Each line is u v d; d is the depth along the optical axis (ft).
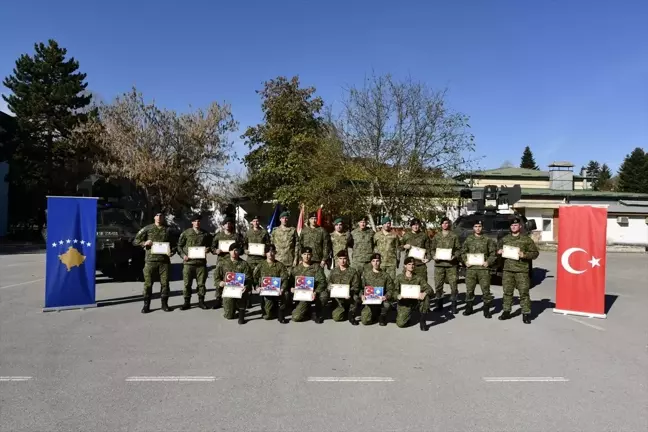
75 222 30.55
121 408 15.42
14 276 45.60
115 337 23.93
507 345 23.50
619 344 23.98
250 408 15.49
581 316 30.58
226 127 99.60
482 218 49.14
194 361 20.22
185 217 107.45
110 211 44.16
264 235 32.01
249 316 29.14
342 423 14.49
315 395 16.67
